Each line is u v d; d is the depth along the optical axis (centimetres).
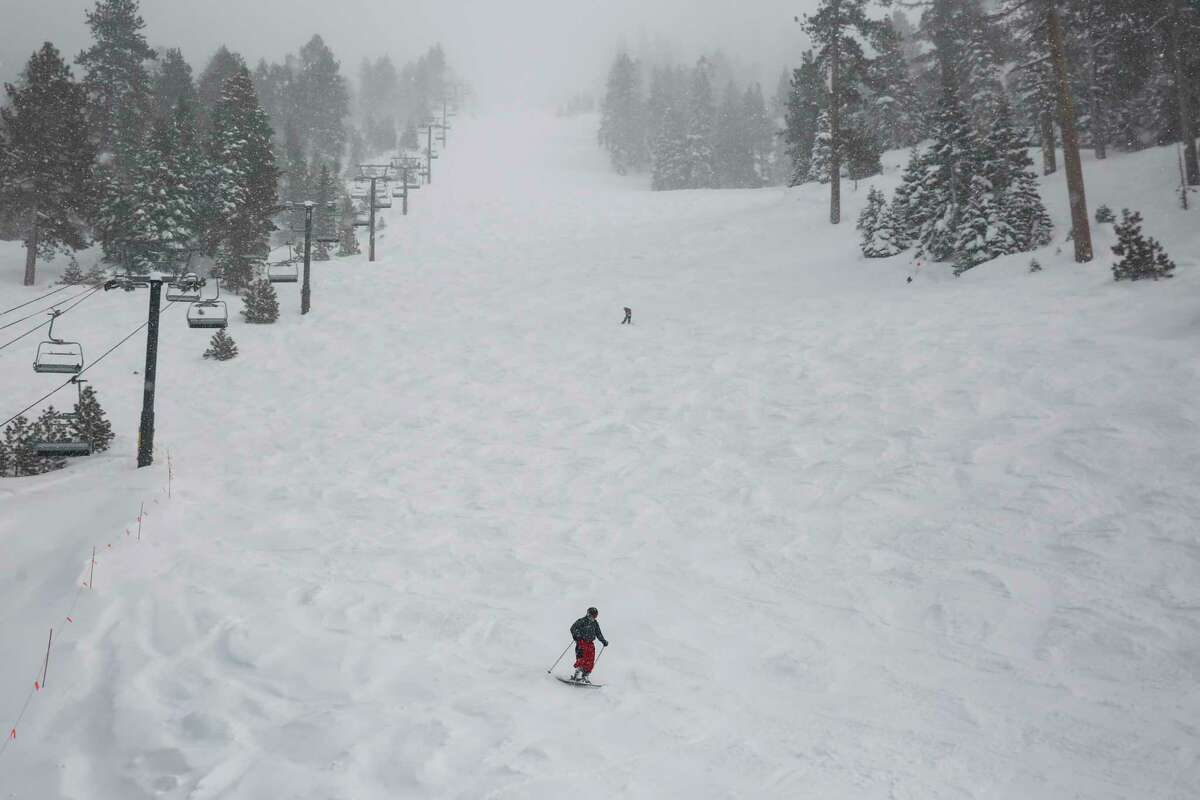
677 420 1850
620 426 1875
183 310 3512
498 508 1445
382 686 766
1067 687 763
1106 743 670
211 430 2141
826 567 1095
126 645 855
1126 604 873
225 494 1534
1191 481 1057
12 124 3762
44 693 766
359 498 1511
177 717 709
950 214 2738
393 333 3102
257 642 854
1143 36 3269
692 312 2869
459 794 576
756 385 1961
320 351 2925
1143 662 778
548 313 3188
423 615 958
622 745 674
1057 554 998
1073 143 2225
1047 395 1444
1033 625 877
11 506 1335
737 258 3672
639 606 1026
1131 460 1147
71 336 3014
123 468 1678
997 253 2538
